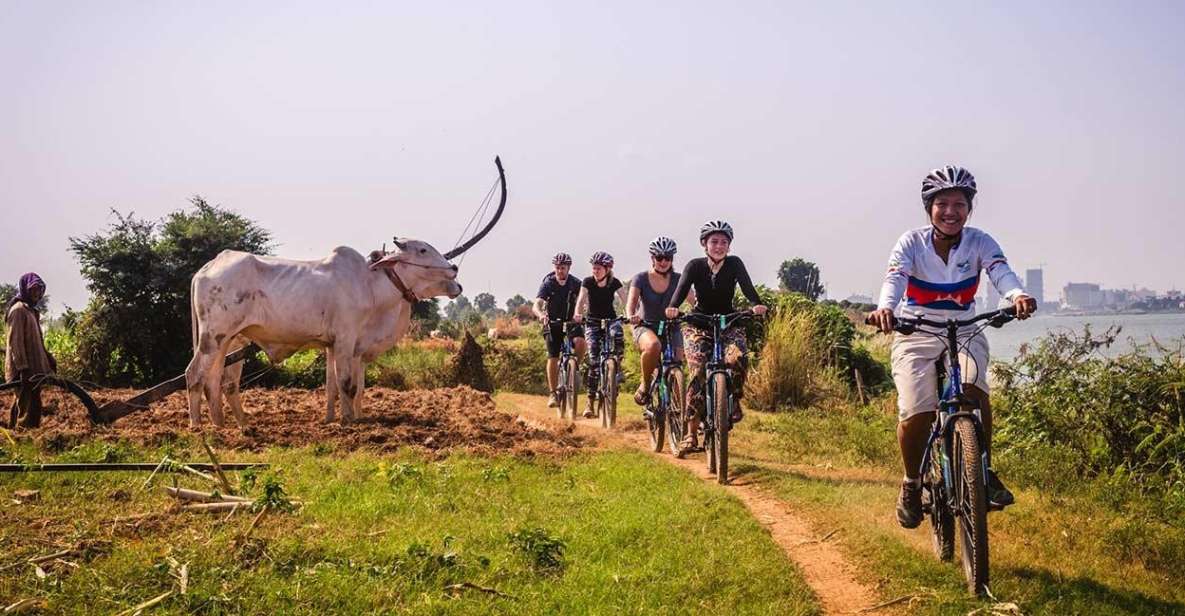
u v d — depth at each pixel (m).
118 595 5.04
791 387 14.82
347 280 10.92
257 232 19.89
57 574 5.32
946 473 5.66
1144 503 7.62
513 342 22.88
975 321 5.62
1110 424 9.09
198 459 8.28
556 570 5.79
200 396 10.32
